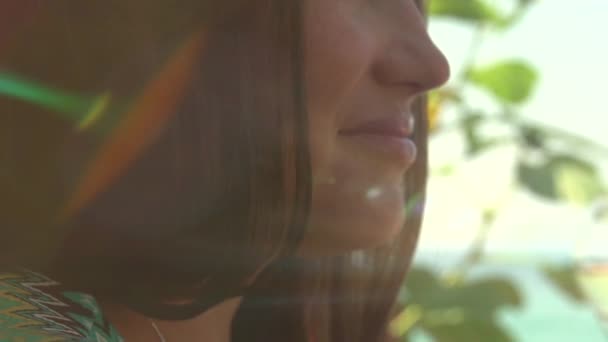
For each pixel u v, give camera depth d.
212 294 0.51
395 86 0.53
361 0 0.52
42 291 0.41
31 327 0.35
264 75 0.49
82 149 0.50
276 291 0.69
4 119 0.50
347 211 0.52
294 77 0.49
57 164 0.50
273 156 0.49
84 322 0.39
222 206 0.49
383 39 0.52
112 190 0.50
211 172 0.49
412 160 0.54
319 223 0.52
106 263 0.51
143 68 0.49
